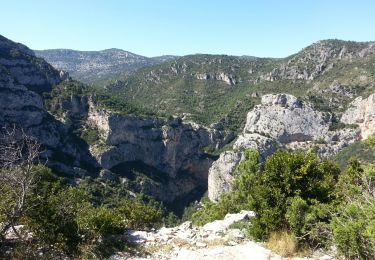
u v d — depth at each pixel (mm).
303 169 12508
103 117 130500
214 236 13023
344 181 15648
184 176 155000
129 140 135750
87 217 12250
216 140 163125
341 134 141125
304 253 10445
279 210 11914
